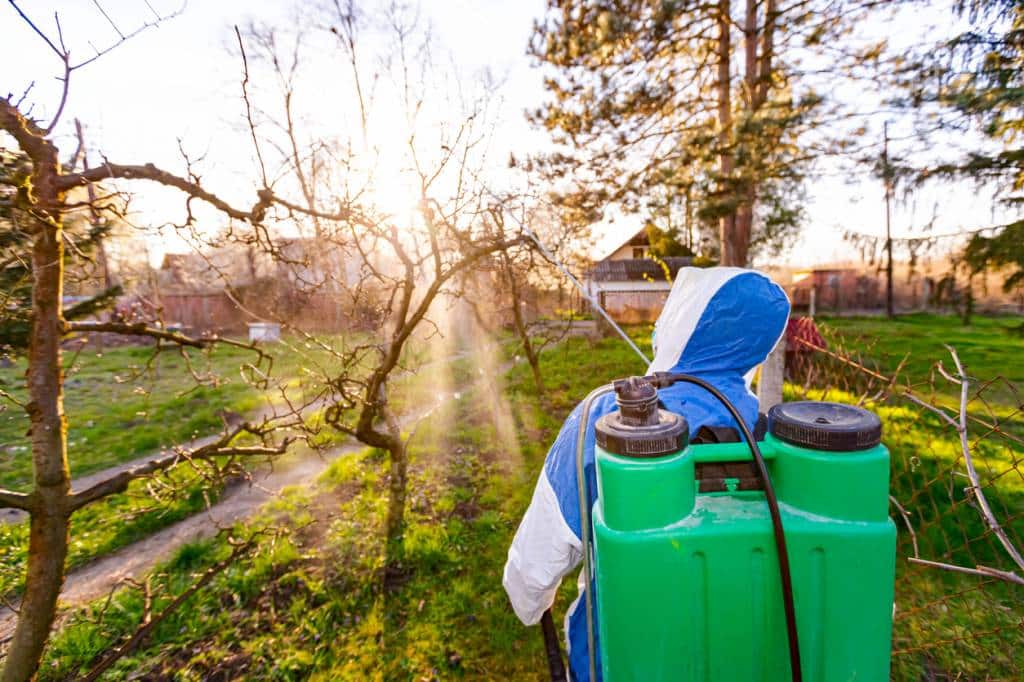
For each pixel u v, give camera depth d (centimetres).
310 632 306
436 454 612
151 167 210
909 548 356
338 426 384
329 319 411
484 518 432
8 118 165
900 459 472
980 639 273
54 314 189
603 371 1086
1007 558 336
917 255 541
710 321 151
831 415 114
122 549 421
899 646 274
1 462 616
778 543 101
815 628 105
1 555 419
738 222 745
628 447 104
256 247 329
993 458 487
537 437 667
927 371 902
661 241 2183
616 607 106
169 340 247
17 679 189
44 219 175
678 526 105
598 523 110
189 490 484
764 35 674
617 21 669
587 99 759
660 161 726
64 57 162
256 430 296
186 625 316
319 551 389
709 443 132
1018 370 908
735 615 105
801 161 557
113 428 762
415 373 391
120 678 276
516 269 552
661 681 106
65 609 338
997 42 432
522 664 279
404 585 348
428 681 270
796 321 784
